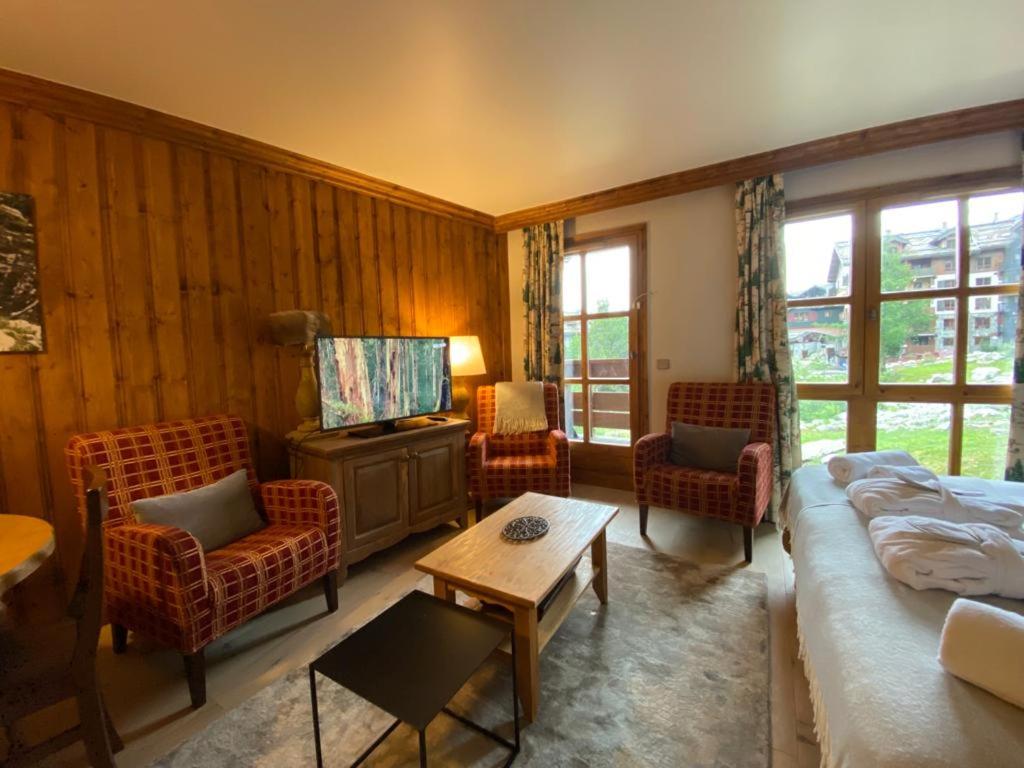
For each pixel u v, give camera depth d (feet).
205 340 7.99
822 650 3.59
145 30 5.33
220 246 8.13
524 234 13.35
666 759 4.34
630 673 5.48
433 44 5.78
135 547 5.41
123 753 4.59
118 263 7.03
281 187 8.97
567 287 13.20
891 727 2.60
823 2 5.26
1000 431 8.67
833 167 9.59
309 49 5.80
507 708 5.03
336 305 9.95
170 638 5.21
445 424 9.90
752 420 9.86
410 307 11.53
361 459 8.22
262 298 8.72
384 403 9.37
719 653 5.80
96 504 3.87
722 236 10.82
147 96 6.78
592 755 4.41
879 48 6.15
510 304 14.35
